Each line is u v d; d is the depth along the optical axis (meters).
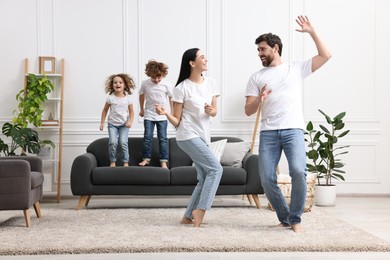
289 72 4.31
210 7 7.03
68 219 5.01
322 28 7.08
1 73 6.91
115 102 6.25
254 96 4.36
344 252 3.63
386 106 7.09
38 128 6.91
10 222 4.85
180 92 4.45
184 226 4.55
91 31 6.97
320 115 7.06
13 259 3.44
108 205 6.29
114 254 3.57
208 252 3.62
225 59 7.03
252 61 7.04
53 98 6.73
